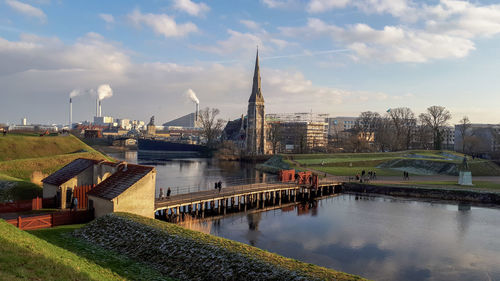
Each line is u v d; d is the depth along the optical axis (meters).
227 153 163.25
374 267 30.58
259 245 36.25
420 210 54.03
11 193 43.38
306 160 112.88
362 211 53.47
